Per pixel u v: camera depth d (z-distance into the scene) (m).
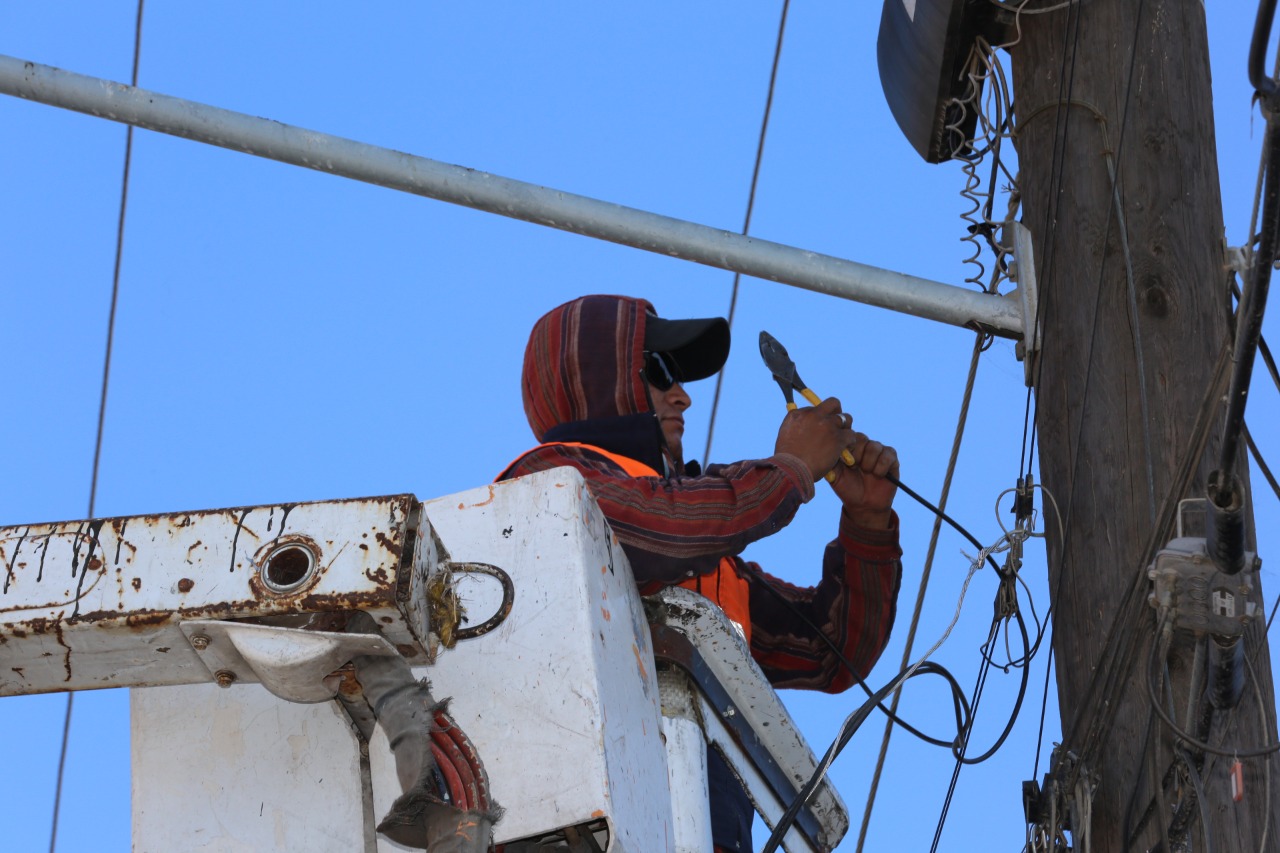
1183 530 8.73
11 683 7.53
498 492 7.98
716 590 9.87
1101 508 9.48
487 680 7.53
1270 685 8.90
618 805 7.35
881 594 10.55
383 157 9.80
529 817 7.27
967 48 11.26
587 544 7.92
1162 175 10.06
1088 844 8.78
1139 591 8.72
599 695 7.48
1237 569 8.01
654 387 10.28
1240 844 8.61
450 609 7.58
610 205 9.88
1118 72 10.31
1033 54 10.63
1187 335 9.70
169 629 7.23
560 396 9.98
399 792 7.49
